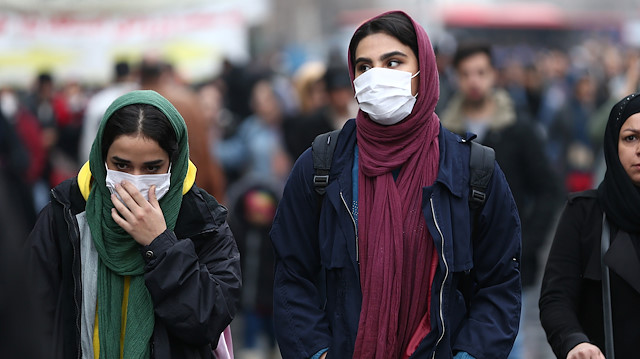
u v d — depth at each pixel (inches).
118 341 335.6
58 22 965.8
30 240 340.8
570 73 2425.0
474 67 578.9
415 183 351.9
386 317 343.0
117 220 334.6
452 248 346.3
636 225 382.6
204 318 332.5
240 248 689.6
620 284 382.3
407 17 357.7
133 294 337.4
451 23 3489.2
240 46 1044.5
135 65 922.1
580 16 3737.7
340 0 4886.8
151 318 335.6
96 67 983.6
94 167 339.3
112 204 338.6
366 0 4830.2
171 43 1016.9
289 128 845.8
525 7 3656.5
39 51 959.0
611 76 2160.4
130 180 334.0
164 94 585.6
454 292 351.9
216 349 360.2
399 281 344.8
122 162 333.1
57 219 340.8
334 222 355.9
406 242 348.5
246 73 1253.1
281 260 368.5
